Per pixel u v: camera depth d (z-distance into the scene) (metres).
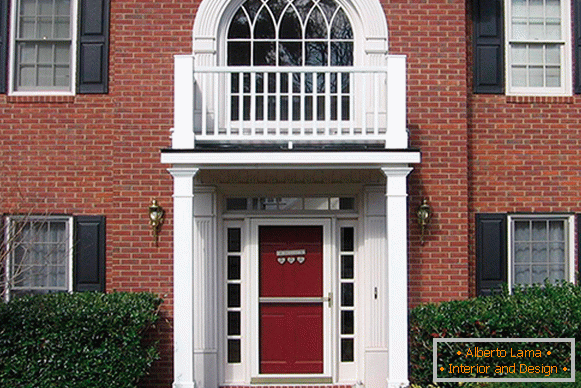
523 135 8.55
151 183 8.12
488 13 8.56
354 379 8.42
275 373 8.41
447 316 7.08
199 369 8.12
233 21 8.38
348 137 7.18
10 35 8.43
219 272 8.33
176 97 7.04
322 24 8.41
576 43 8.65
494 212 8.49
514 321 7.02
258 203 8.53
